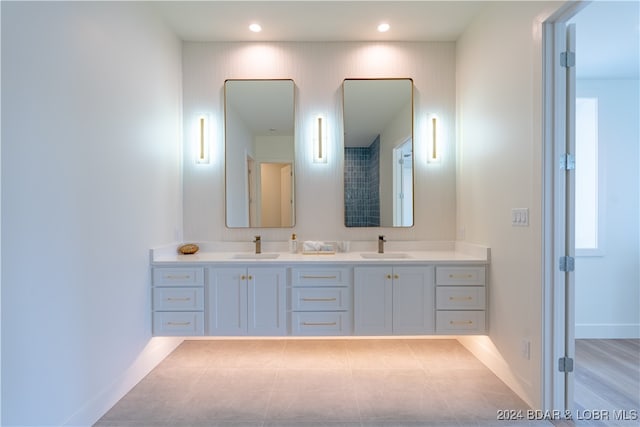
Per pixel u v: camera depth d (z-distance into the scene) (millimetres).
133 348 2330
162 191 2785
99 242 1950
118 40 2152
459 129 3127
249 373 2523
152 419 1954
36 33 1514
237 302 2633
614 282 3223
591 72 3107
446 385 2336
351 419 1957
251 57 3182
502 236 2395
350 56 3193
